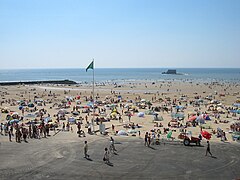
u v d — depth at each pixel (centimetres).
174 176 2089
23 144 2992
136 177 2072
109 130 3988
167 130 3938
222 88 11969
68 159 2484
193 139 3030
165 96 9088
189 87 12588
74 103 7388
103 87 12875
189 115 5409
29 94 9744
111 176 2092
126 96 9100
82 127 4194
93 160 2462
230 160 2483
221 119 5053
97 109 6219
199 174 2131
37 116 5197
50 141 3133
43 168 2255
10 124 4006
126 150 2806
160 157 2570
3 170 2203
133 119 5066
